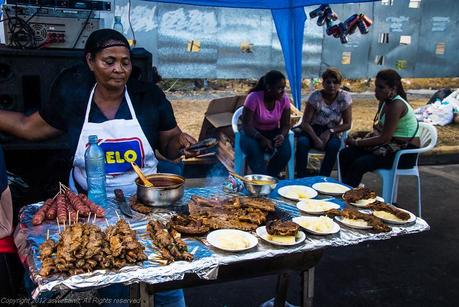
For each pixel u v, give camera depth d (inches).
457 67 277.1
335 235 78.0
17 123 103.0
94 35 91.5
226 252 69.6
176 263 65.7
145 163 101.8
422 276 133.3
